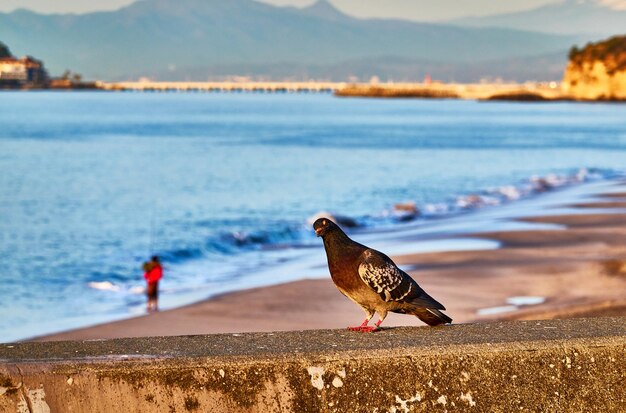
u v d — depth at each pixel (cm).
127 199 4062
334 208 3656
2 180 4959
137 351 332
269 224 3080
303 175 5322
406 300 408
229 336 364
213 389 316
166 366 315
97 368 311
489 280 1559
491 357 336
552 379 338
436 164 6125
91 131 10556
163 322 1373
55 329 1412
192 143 8569
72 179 5059
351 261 414
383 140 9138
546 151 7412
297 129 11475
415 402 327
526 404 334
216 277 1886
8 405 304
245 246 2422
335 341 352
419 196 4094
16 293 1788
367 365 327
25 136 9431
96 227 3095
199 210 3622
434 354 332
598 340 347
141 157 6781
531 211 2898
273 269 1973
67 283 1917
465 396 330
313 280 1658
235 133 10450
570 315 1236
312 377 323
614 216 2647
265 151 7500
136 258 2327
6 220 3309
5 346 340
